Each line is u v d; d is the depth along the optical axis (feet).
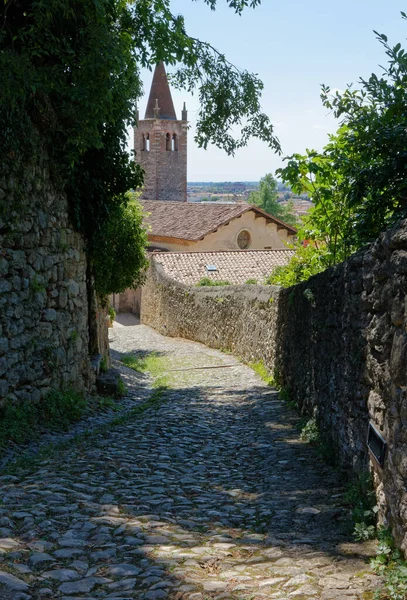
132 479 22.07
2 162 28.68
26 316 32.01
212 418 36.63
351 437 20.97
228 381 55.26
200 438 30.76
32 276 32.63
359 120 25.52
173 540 15.71
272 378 51.72
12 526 15.96
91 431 31.81
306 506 18.81
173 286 105.09
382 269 16.06
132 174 43.21
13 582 12.47
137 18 34.40
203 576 13.35
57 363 35.96
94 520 16.83
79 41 29.50
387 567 13.21
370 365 17.74
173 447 28.19
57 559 14.19
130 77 32.17
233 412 38.83
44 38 28.94
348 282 21.86
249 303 68.49
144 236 63.10
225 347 80.28
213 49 39.19
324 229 39.34
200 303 92.02
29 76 26.02
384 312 16.26
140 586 12.85
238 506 19.27
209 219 153.89
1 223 29.01
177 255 129.39
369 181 25.50
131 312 148.36
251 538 16.03
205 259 130.00
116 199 45.39
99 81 27.58
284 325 45.75
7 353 29.86
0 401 29.12
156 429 32.53
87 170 40.01
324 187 37.47
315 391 31.30
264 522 17.53
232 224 152.76
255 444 28.99
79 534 15.79
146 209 173.47
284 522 17.40
